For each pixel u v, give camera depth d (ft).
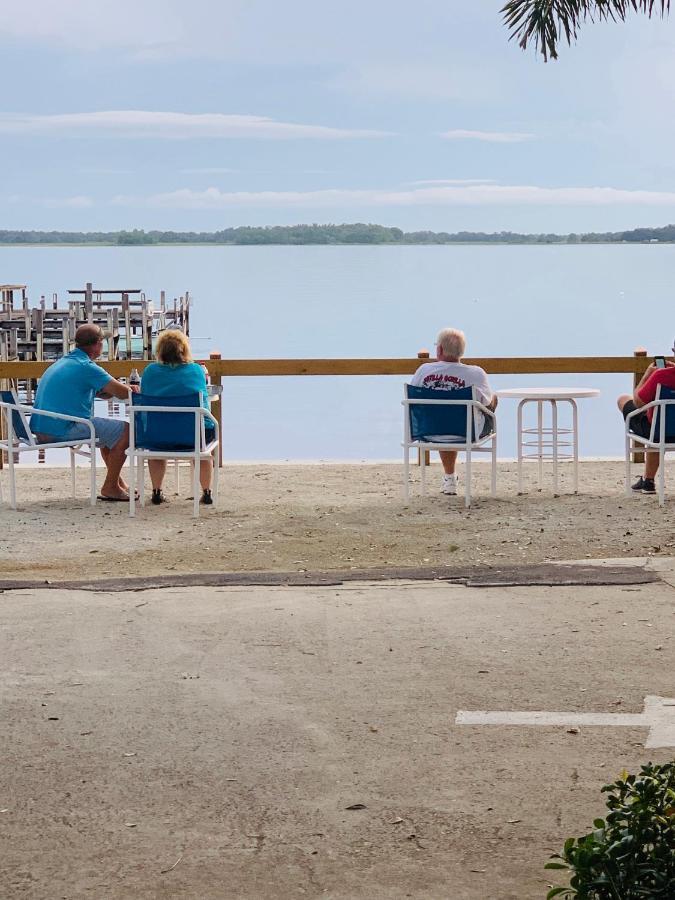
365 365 40.27
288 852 12.45
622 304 309.83
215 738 15.52
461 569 24.71
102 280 582.76
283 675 18.04
